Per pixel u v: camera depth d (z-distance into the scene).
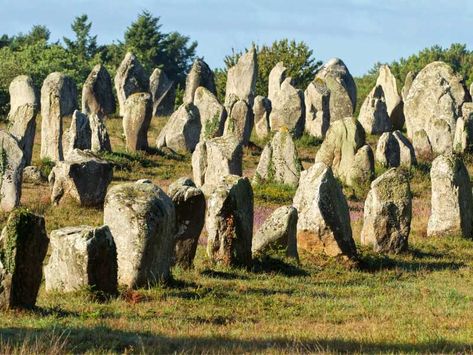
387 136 57.06
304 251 32.56
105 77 70.25
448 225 39.31
